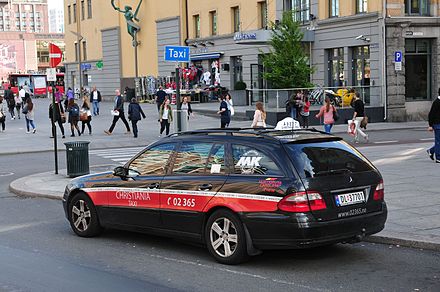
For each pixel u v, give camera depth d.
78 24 69.00
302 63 31.61
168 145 8.28
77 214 9.33
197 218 7.58
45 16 199.25
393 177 13.34
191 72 47.03
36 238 9.29
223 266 7.31
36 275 7.12
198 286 6.53
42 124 35.25
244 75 42.53
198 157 7.84
